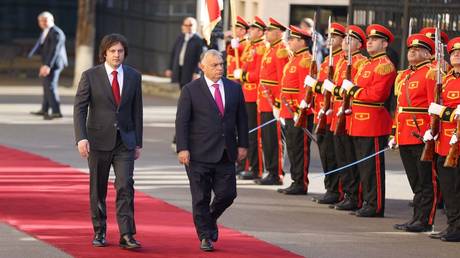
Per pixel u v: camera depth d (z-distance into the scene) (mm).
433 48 13734
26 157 19297
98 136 12242
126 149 12289
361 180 14836
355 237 13344
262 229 13633
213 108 12211
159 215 14297
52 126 23938
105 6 37906
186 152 12156
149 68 33812
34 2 43562
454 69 13133
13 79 35281
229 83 12414
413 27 20562
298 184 16406
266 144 17234
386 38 14508
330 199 15672
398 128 13906
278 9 25688
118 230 13250
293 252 12336
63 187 16234
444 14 20047
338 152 15250
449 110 12945
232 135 12312
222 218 14281
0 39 43438
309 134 15969
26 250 12070
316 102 15930
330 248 12633
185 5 31547
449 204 13242
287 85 16344
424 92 13641
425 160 13203
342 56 15273
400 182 17859
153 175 17797
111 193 15781
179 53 22516
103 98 12234
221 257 11938
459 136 12742
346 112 14773
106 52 12305
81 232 13062
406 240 13258
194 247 12398
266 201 15719
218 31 19016
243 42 18016
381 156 14742
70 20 43844
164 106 28391
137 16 34844
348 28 14906
